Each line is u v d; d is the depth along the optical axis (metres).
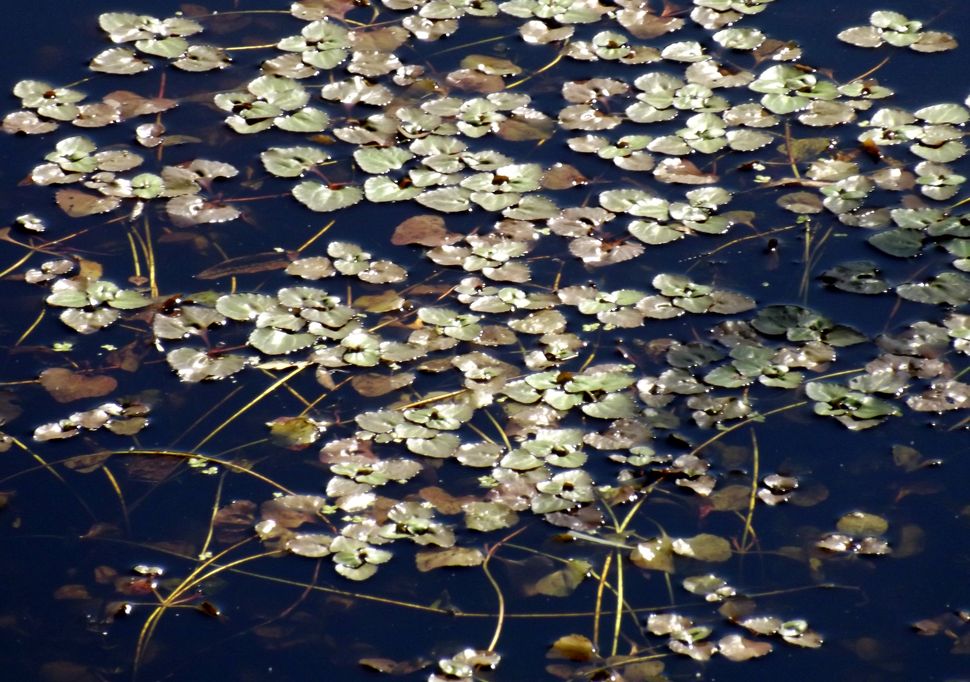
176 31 5.69
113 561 3.56
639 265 4.58
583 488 3.71
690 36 5.71
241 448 3.90
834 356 4.16
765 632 3.36
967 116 5.12
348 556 3.53
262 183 4.93
